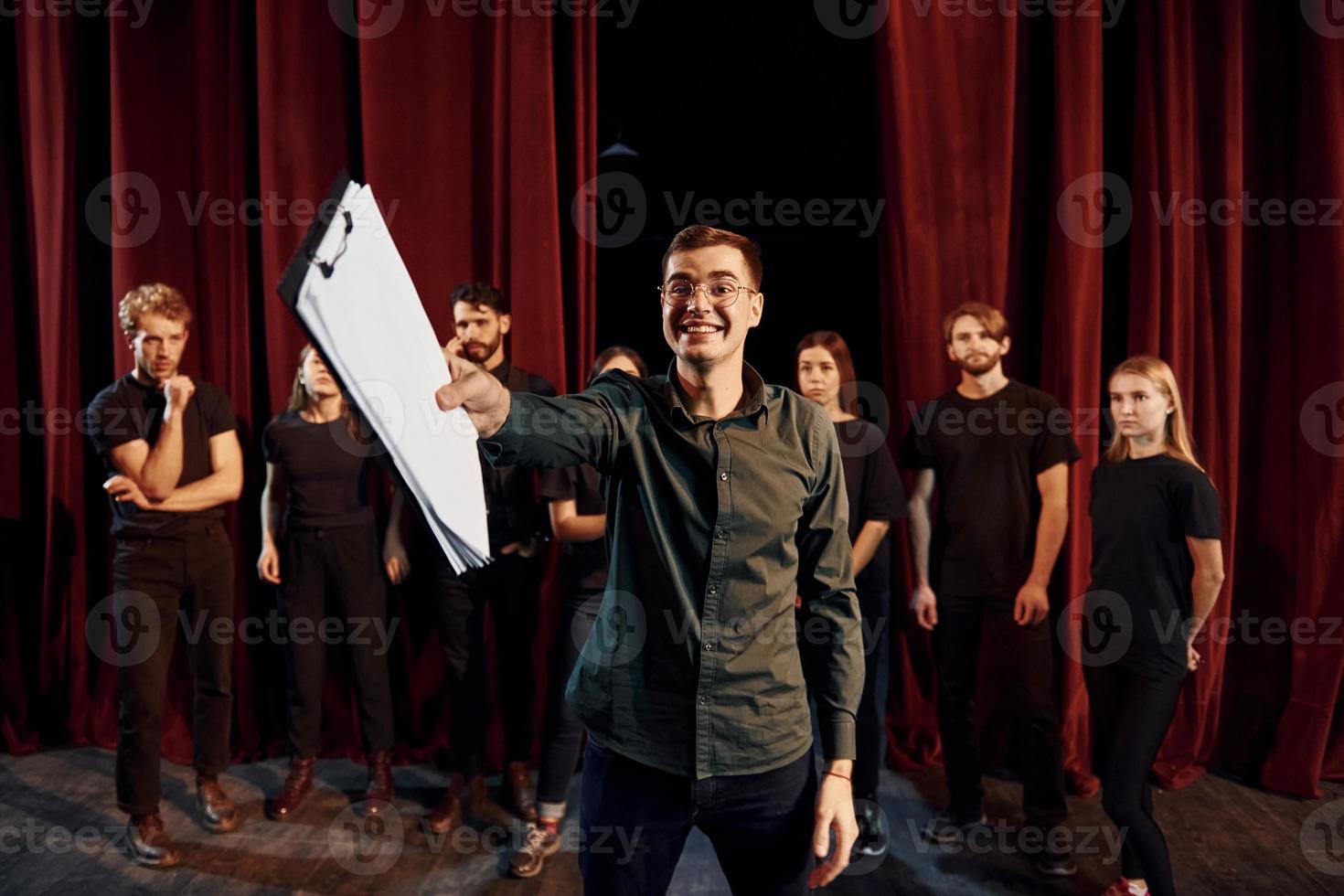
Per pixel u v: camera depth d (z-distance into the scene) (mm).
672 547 1157
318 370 2375
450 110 2641
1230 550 2650
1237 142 2605
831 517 1230
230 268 2717
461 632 2449
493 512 2418
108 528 2857
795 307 4207
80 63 2777
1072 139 2566
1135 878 2006
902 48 2561
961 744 2338
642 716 1163
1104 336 2797
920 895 2080
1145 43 2602
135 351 2240
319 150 2648
